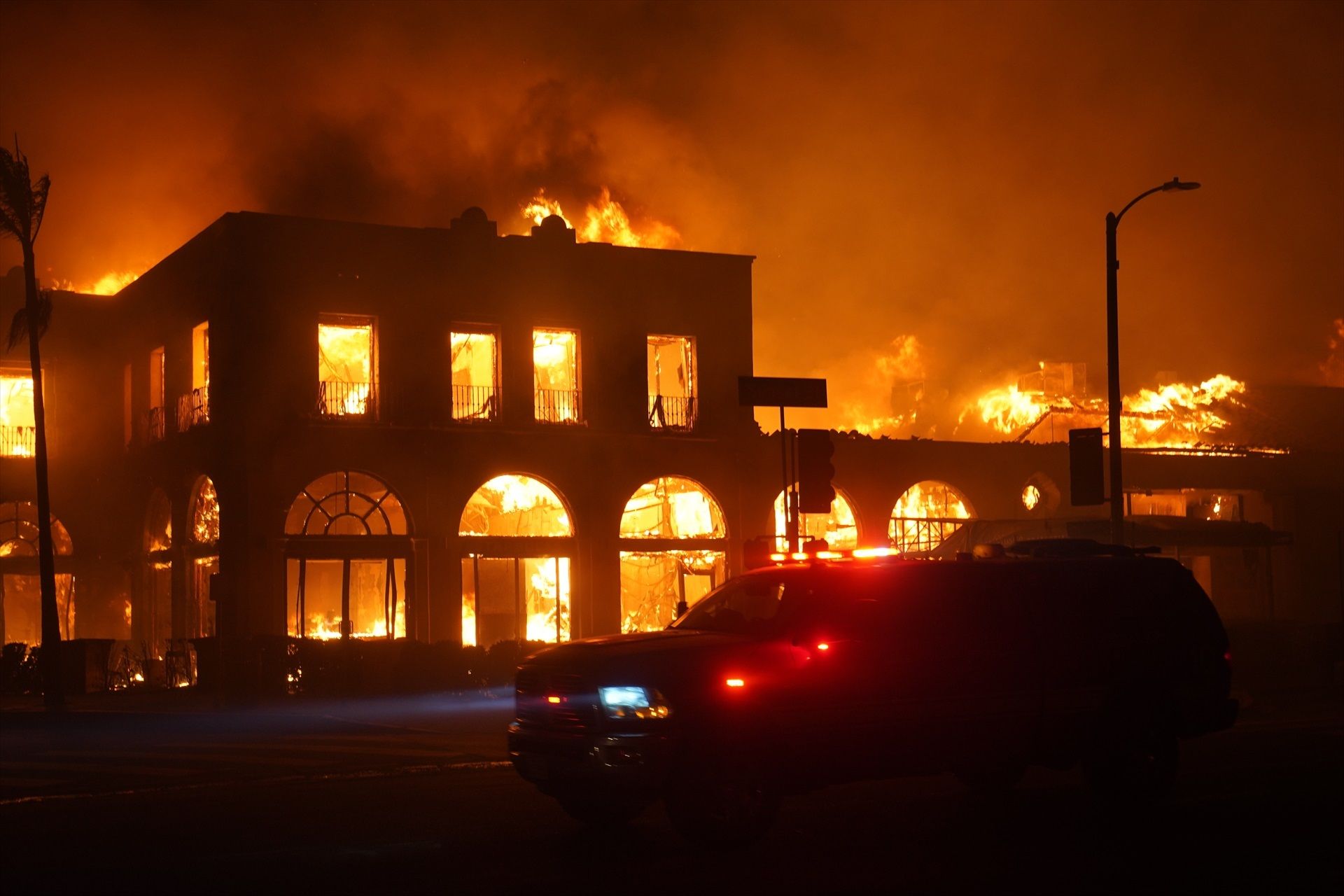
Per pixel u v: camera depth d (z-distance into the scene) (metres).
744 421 34.44
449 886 8.54
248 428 29.19
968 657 10.85
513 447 31.89
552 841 10.13
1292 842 9.78
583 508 32.50
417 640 26.38
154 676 30.17
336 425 29.97
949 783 13.24
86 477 36.31
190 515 31.92
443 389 31.28
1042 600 11.40
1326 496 39.72
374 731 19.47
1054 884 8.45
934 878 8.67
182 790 13.78
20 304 36.03
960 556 12.04
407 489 30.78
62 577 36.34
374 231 30.95
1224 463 39.16
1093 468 21.77
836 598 10.55
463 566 31.45
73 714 21.64
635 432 33.09
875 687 10.38
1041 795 12.32
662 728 9.63
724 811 9.69
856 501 35.19
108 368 36.81
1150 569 12.10
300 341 30.02
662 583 33.88
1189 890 8.29
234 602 28.92
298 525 29.91
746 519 34.31
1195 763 14.16
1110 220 22.34
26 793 13.66
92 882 8.84
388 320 30.94
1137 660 11.65
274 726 20.30
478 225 32.03
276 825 11.05
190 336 32.31
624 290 33.44
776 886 8.47
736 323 34.66
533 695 10.48
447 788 13.32
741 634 10.53
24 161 25.38
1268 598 38.72
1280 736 16.80
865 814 11.30
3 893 8.55
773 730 9.94
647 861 9.34
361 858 9.52
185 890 8.54
